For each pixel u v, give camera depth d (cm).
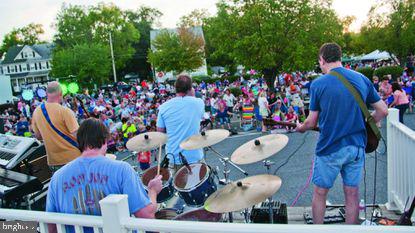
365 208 368
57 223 206
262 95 1253
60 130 392
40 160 489
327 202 430
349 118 277
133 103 1941
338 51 289
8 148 459
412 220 321
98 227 194
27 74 7000
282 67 1836
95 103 2048
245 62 1866
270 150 344
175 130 418
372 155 712
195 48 3722
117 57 5700
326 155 286
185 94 423
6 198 371
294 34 1805
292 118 1155
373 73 2278
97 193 211
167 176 386
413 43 2942
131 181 213
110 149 1184
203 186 355
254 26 1831
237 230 159
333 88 278
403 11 2942
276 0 1791
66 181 217
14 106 2547
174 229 172
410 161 329
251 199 257
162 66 3759
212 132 428
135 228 182
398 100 977
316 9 1811
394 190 375
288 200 520
